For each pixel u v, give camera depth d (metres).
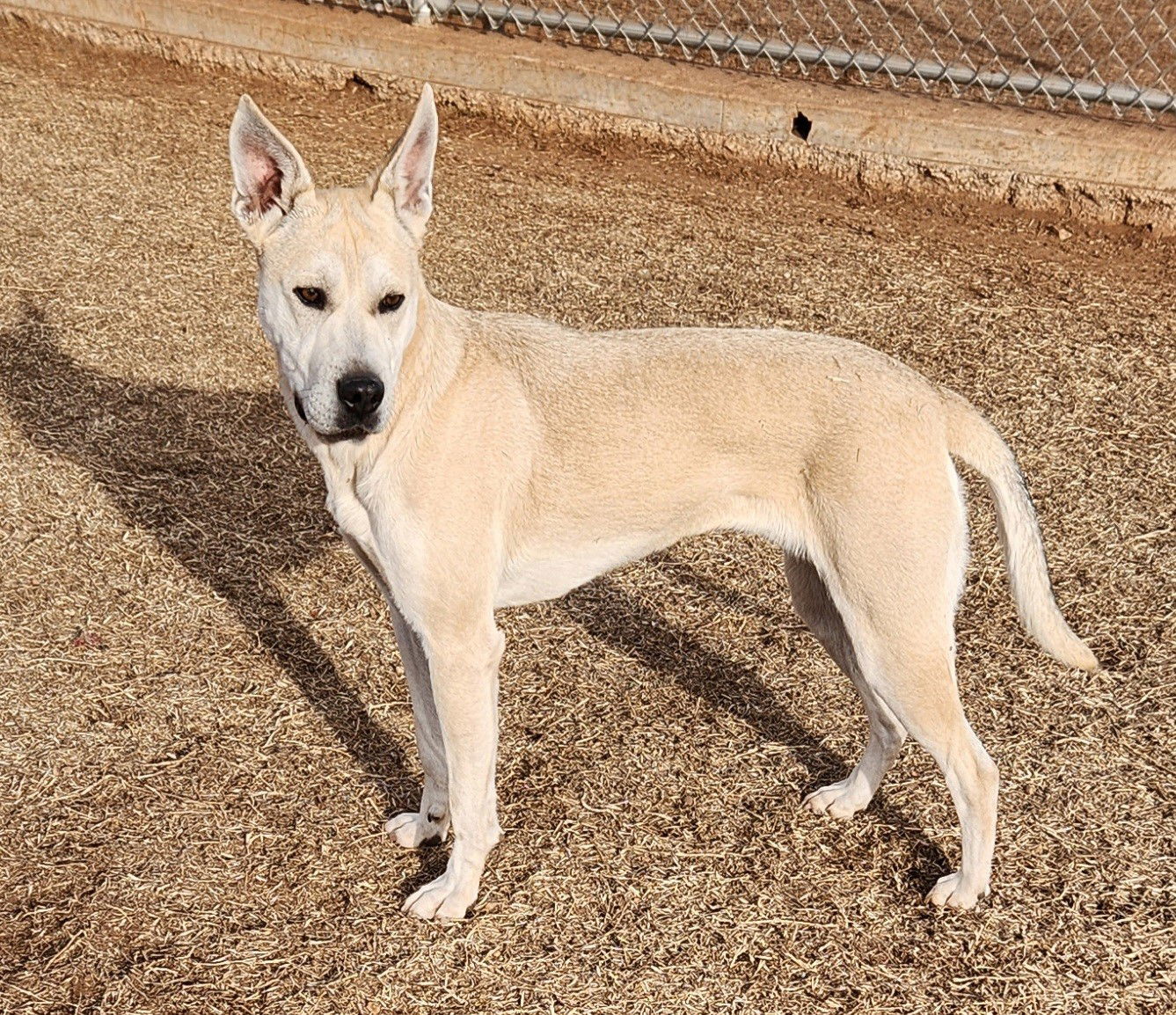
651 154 3.98
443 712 2.25
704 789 2.44
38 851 2.34
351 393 2.14
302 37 4.22
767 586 2.73
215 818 2.39
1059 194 3.62
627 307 3.25
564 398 2.26
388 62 4.16
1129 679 2.57
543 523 2.28
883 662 2.24
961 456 2.26
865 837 2.39
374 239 2.19
